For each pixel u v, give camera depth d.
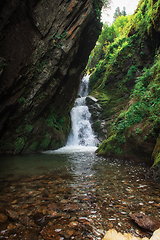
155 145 4.30
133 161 4.82
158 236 0.72
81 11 8.40
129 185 2.73
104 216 1.69
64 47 8.04
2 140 6.82
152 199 2.13
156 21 9.88
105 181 2.96
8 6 5.82
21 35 6.56
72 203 2.00
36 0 6.89
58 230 1.43
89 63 25.64
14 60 6.46
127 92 12.81
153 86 5.46
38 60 7.41
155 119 4.66
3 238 1.30
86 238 1.32
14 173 3.55
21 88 7.02
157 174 3.16
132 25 14.30
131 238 0.77
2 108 6.41
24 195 2.26
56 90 9.23
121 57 13.84
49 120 9.06
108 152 5.83
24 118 7.37
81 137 12.20
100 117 12.95
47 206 1.91
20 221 1.57
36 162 4.96
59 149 8.95
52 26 7.68
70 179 3.09
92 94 15.42
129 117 5.76
